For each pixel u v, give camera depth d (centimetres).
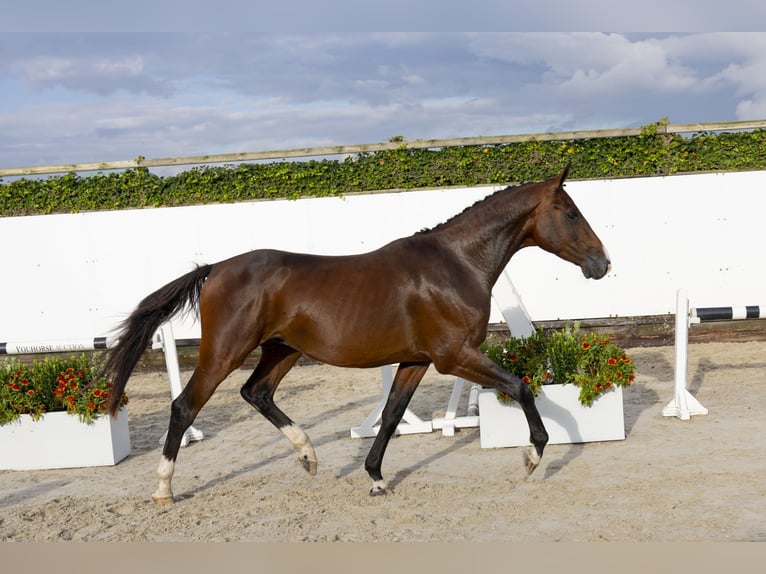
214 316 473
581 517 419
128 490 525
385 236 998
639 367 853
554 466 521
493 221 486
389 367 646
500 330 977
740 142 973
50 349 664
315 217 1002
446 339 468
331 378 920
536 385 571
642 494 452
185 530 433
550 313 987
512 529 407
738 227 974
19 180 1013
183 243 1010
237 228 1006
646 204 977
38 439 594
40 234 1011
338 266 480
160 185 1007
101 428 593
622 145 976
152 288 1015
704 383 764
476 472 522
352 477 529
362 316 463
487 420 581
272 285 473
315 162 1002
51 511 481
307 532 420
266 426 706
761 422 606
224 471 564
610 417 578
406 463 558
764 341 965
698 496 442
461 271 475
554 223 488
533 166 986
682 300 646
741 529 388
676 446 552
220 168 1007
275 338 484
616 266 980
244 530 429
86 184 1012
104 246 1012
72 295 1016
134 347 486
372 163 998
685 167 980
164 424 732
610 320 985
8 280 1016
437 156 992
